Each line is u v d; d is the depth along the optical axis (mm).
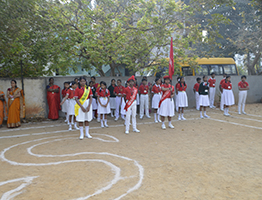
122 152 5289
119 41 9797
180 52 11195
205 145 5816
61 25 9305
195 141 6219
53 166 4426
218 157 4891
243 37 17062
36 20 8617
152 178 3842
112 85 10180
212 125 8344
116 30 9898
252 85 14656
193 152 5254
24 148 5680
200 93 9867
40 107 9969
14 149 5605
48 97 9742
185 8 10805
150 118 10195
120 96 9781
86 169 4262
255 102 14820
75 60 10688
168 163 4555
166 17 10859
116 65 12359
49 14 9266
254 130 7430
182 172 4094
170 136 6820
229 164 4473
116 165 4457
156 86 9258
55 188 3496
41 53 9375
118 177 3891
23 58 9750
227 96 10312
